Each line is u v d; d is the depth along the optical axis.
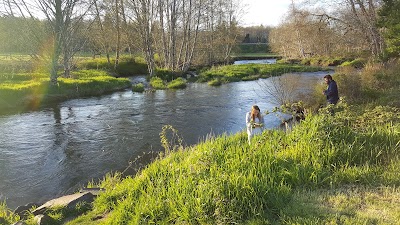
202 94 24.30
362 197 4.99
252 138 8.06
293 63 53.19
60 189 8.66
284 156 6.27
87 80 26.09
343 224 4.17
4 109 18.61
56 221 5.69
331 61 47.06
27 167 10.16
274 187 5.15
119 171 9.78
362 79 16.67
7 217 6.23
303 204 4.81
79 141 12.83
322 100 16.27
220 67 41.47
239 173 5.48
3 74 26.50
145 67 42.25
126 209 5.25
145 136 13.42
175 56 41.62
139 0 32.38
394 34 18.30
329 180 5.60
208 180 5.23
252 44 95.56
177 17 37.16
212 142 8.50
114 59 42.22
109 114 17.67
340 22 28.58
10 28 26.28
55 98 21.73
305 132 6.98
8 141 12.82
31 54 25.30
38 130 14.45
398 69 17.98
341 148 6.45
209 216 4.66
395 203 4.70
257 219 4.48
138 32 34.47
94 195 6.81
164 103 20.80
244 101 21.20
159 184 5.71
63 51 28.34
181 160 7.20
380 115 8.04
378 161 6.30
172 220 4.81
